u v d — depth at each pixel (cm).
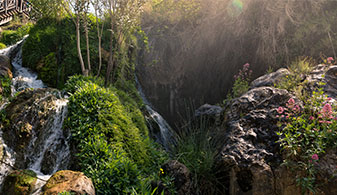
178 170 345
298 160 326
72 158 356
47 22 676
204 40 807
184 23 852
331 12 613
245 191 342
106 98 443
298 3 650
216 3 796
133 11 570
